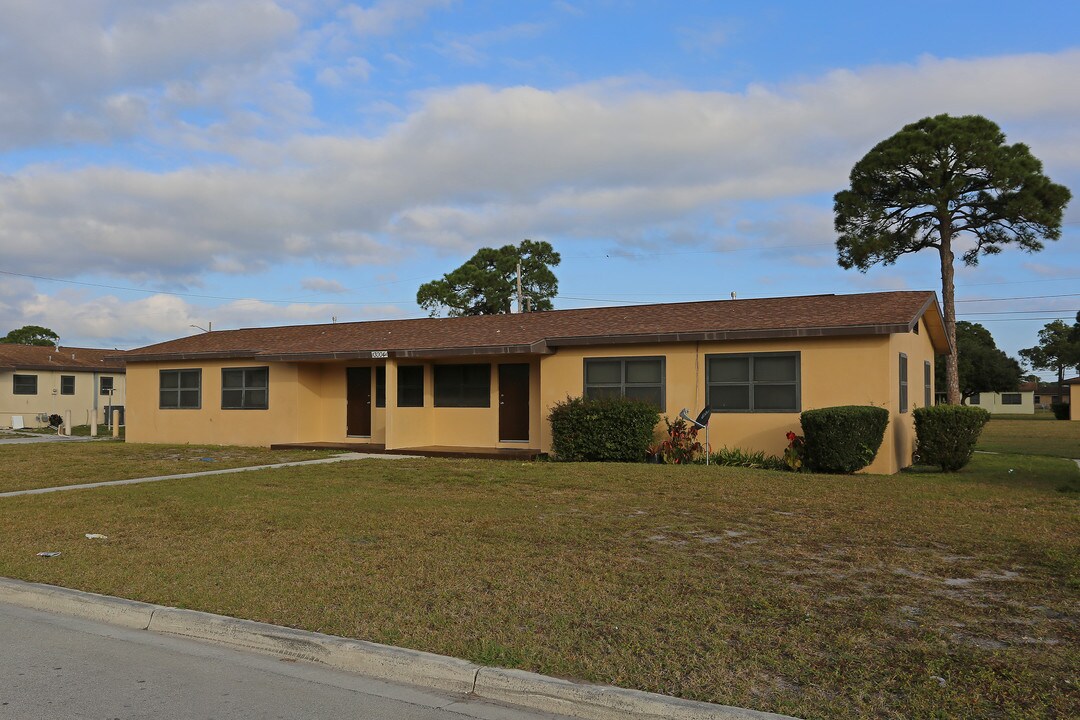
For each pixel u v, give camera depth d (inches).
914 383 763.4
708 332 678.5
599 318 816.9
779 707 183.8
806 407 658.2
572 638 229.8
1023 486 532.4
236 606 264.5
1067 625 238.1
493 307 2004.2
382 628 240.2
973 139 1267.2
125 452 823.7
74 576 305.1
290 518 418.0
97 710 192.5
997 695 189.2
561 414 709.3
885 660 211.2
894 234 1357.0
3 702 197.3
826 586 280.1
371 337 886.4
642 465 650.2
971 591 273.7
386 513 430.9
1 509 458.9
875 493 495.2
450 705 198.7
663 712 185.2
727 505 451.5
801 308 724.7
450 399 841.5
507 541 357.7
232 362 919.7
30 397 1531.7
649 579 290.2
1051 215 1246.3
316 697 202.8
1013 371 2667.3
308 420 892.6
